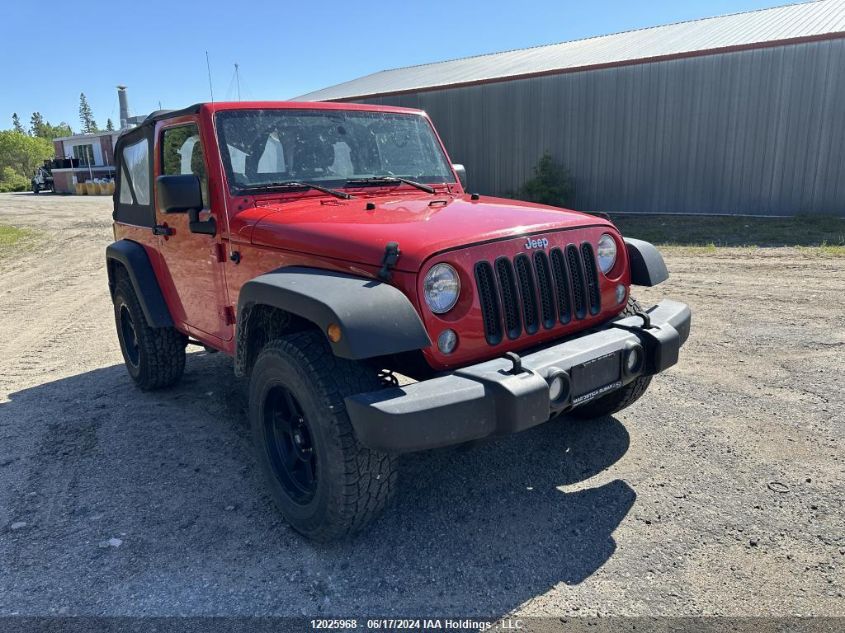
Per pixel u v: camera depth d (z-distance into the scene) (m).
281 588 2.62
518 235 2.89
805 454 3.51
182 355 4.81
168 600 2.56
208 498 3.35
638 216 15.52
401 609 2.47
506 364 2.62
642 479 3.34
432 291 2.61
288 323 3.13
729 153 14.39
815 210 13.57
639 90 15.41
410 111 4.38
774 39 13.33
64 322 7.64
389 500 2.79
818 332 5.68
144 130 4.43
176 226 4.06
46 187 49.25
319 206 3.46
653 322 3.15
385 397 2.42
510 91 17.62
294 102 3.90
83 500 3.35
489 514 3.10
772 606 2.40
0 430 4.30
